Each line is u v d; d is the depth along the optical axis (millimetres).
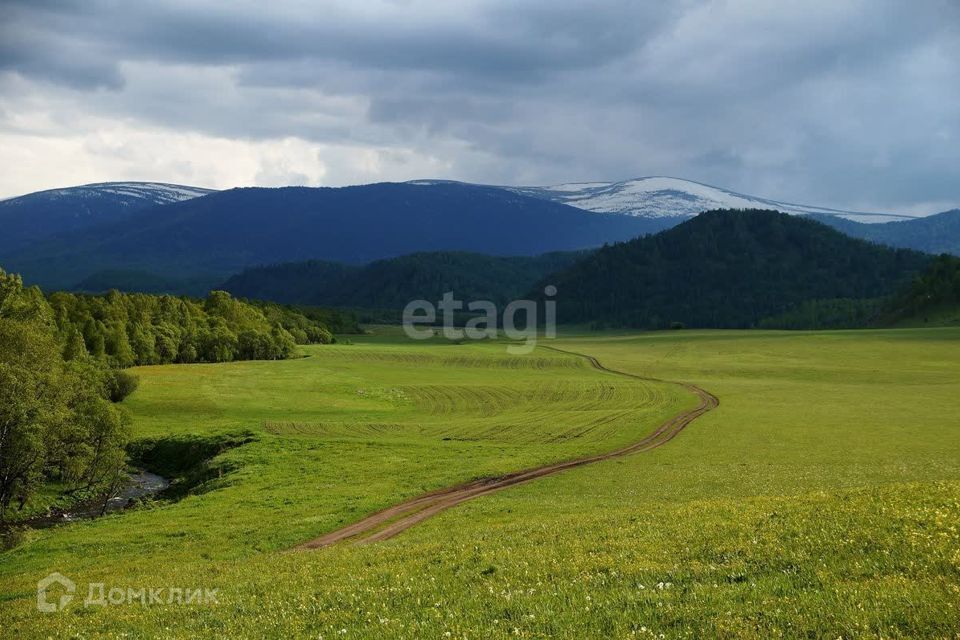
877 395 109938
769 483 46438
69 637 20812
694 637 14438
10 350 75375
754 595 16453
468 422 93062
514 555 23219
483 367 170500
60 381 74062
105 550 40969
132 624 21125
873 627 14039
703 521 25797
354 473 60969
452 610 17688
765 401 104875
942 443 65500
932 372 143625
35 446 64500
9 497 65438
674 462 59062
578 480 52125
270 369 152000
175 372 141000
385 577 22406
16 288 136500
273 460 69875
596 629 15305
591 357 191000
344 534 39562
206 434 87125
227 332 172625
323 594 21141
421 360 183375
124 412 78750
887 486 29719
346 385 133750
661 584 17953
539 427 85438
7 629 23234
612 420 89062
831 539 20250
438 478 55656
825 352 185000
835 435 72188
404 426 90312
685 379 142250
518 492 48750
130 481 76438
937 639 13227
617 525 27688
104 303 156750
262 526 43094
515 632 15445
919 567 17141
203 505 52656
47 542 45469
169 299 175750
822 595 15914
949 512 21547
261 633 18078
